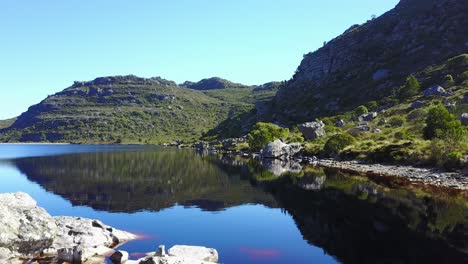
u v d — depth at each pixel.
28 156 142.62
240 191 56.44
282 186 59.72
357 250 27.52
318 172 76.38
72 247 25.17
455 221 34.81
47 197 52.19
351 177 66.81
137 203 47.78
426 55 190.88
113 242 29.48
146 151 173.00
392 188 53.59
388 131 109.44
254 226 35.56
